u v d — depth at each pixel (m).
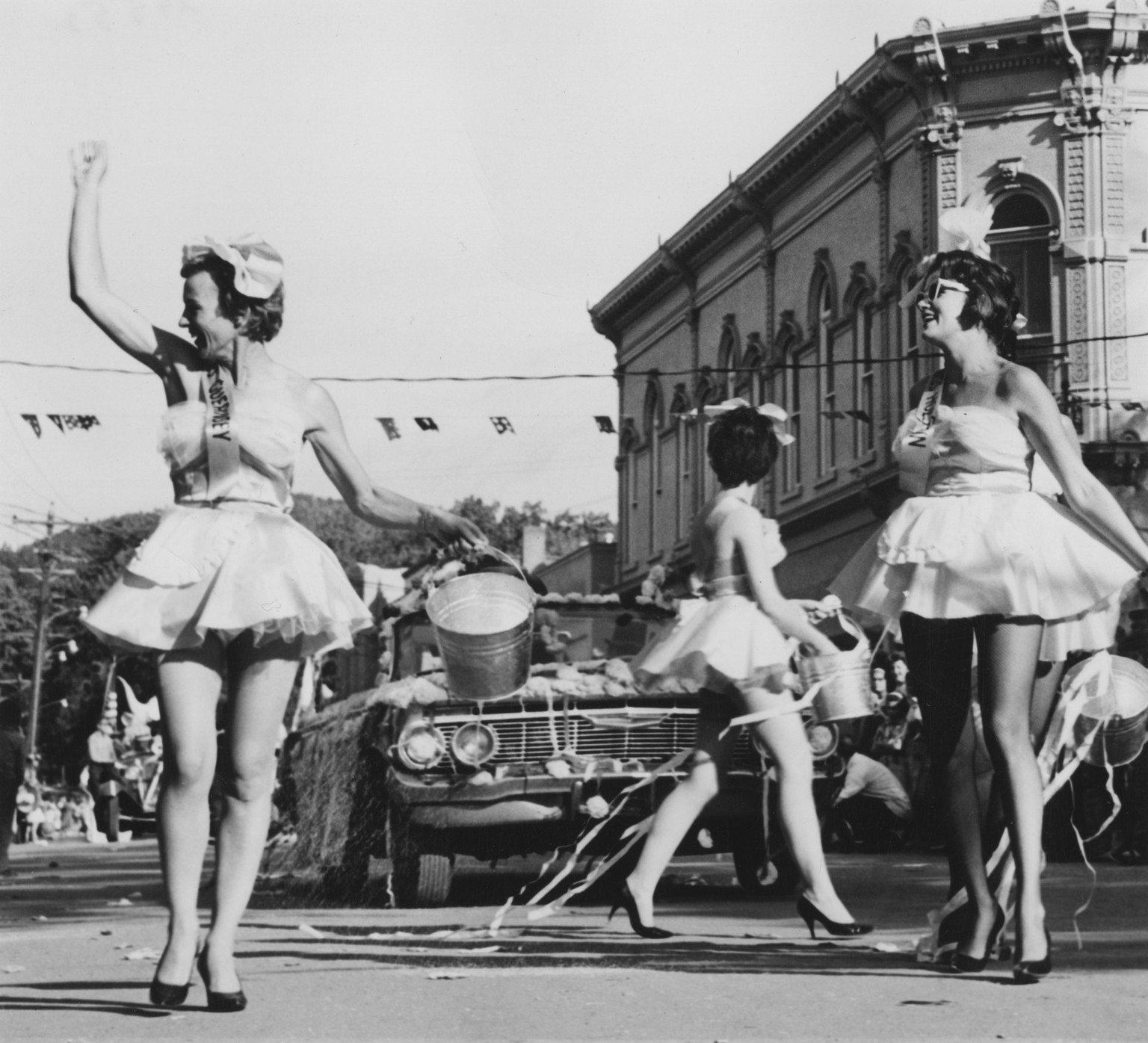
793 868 9.30
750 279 34.53
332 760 9.73
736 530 5.94
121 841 23.94
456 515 4.78
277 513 4.48
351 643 4.51
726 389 35.59
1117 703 5.66
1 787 13.60
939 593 5.00
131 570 4.34
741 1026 4.07
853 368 30.17
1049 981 4.89
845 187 30.30
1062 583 4.97
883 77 27.66
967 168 26.89
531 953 5.88
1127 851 12.16
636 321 41.16
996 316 5.25
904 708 15.01
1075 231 26.11
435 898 8.85
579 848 6.47
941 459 5.18
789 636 6.43
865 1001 4.48
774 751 6.08
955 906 5.29
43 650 52.16
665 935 6.23
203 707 4.37
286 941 6.54
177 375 4.55
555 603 10.02
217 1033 3.99
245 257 4.51
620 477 42.22
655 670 5.99
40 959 6.04
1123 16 25.89
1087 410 25.75
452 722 8.79
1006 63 26.62
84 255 4.58
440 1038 3.91
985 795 5.77
